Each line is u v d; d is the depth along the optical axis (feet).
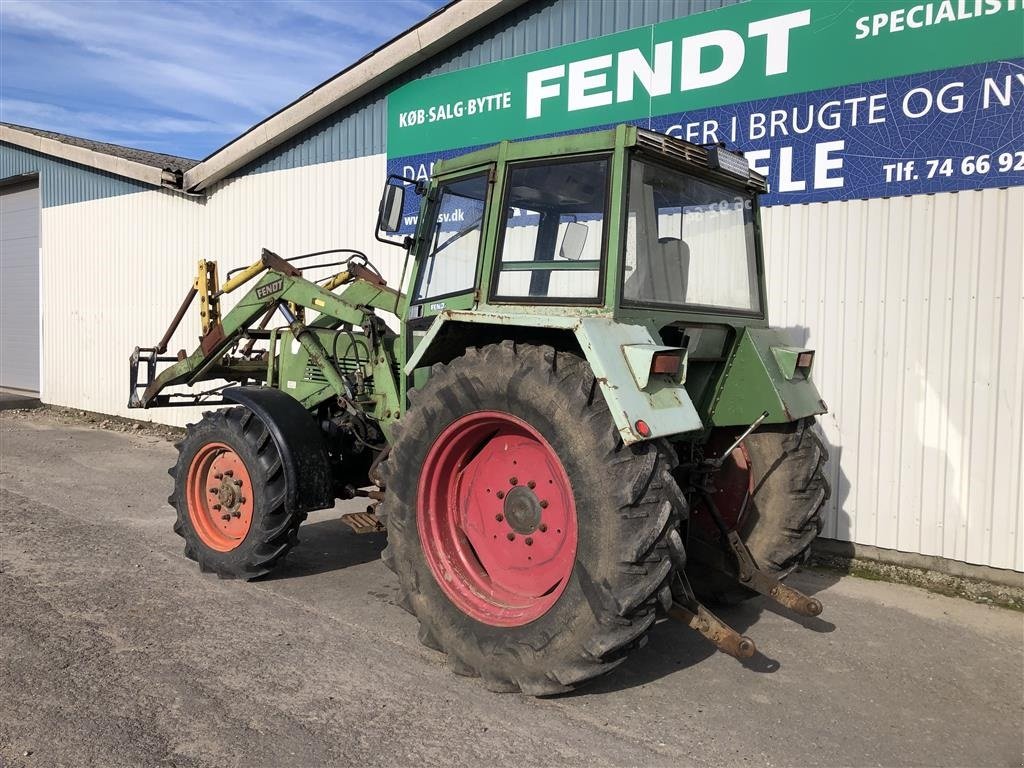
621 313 10.94
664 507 10.12
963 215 16.62
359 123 27.76
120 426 37.45
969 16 16.24
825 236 18.35
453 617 11.69
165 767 9.06
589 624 10.21
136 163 35.60
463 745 9.77
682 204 12.47
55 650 12.14
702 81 19.81
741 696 11.48
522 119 23.27
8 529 18.99
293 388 17.92
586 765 9.43
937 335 17.04
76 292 40.65
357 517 16.25
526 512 11.66
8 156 44.55
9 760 9.09
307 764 9.24
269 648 12.55
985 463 16.57
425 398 12.21
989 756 9.99
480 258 12.51
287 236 30.42
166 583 15.55
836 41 17.85
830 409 18.45
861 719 10.89
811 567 18.58
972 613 15.48
